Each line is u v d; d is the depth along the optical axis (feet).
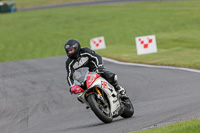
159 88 122.31
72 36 416.26
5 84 177.17
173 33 330.54
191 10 497.87
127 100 83.76
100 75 78.18
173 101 95.91
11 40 436.35
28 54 347.56
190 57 193.67
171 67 166.20
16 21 593.01
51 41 404.16
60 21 545.44
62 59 254.27
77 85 73.26
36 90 151.33
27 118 103.24
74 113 101.65
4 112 117.39
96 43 303.48
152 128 65.21
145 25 419.33
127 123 74.28
